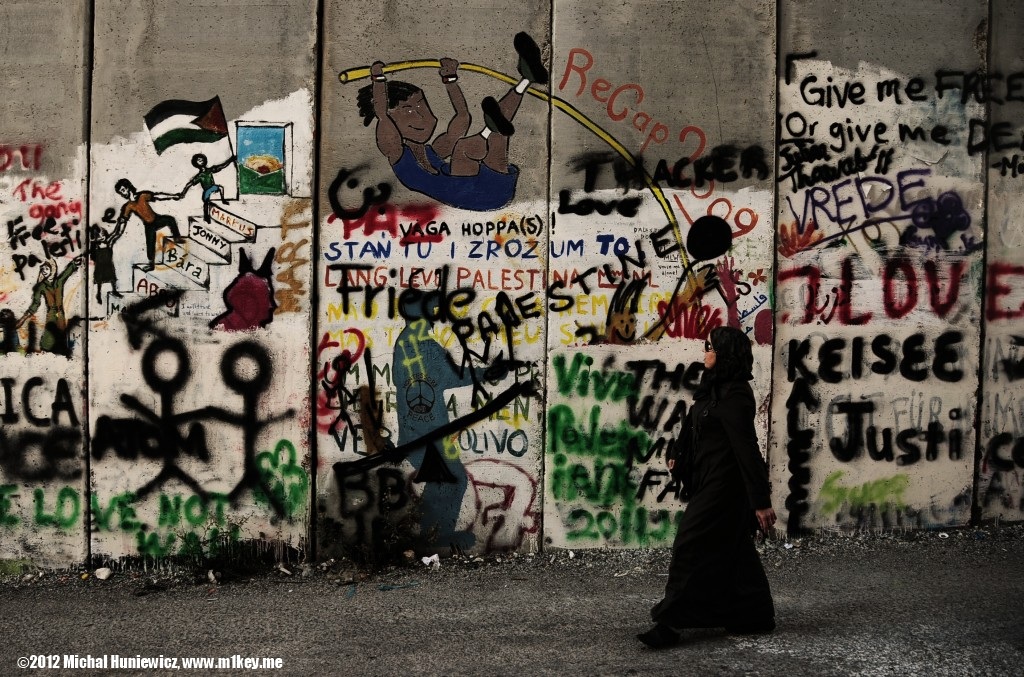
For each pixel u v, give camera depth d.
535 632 4.52
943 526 5.85
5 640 4.51
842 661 4.13
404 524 5.45
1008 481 5.83
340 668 4.15
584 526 5.60
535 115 5.47
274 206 5.38
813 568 5.31
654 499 5.62
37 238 5.34
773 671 4.04
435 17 5.41
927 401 5.80
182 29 5.33
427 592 5.08
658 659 4.18
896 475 5.79
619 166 5.51
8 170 5.32
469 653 4.29
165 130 5.34
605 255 5.52
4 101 5.30
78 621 4.74
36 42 5.30
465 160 5.45
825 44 5.63
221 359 5.41
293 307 5.41
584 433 5.57
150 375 5.39
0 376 5.36
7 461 5.39
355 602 4.95
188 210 5.36
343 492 5.48
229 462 5.44
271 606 4.91
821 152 5.66
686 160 5.54
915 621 4.57
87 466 5.41
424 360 5.48
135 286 5.36
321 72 5.39
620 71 5.49
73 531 5.42
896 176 5.73
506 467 5.55
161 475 5.42
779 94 5.61
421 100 5.42
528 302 5.51
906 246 5.75
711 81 5.54
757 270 5.59
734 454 4.22
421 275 5.46
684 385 5.59
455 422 5.52
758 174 5.58
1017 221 5.86
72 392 5.38
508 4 5.44
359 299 5.45
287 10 5.35
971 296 5.81
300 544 5.48
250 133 5.36
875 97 5.68
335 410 5.46
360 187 5.42
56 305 5.36
